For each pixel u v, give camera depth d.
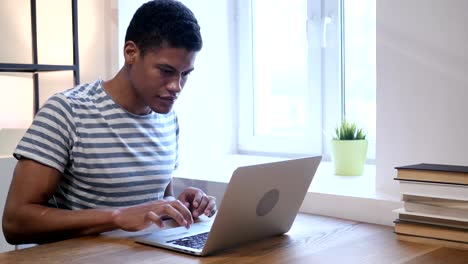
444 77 1.76
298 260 1.34
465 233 1.42
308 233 1.61
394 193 1.84
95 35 2.48
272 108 2.76
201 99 2.69
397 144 1.87
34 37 2.54
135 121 1.71
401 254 1.39
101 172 1.65
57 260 1.32
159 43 1.51
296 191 1.54
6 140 2.41
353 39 2.49
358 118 2.50
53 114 1.58
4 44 2.51
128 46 1.58
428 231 1.48
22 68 2.25
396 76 1.86
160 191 1.79
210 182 2.26
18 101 2.59
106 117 1.66
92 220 1.50
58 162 1.58
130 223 1.48
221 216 1.33
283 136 2.71
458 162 1.75
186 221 1.50
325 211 1.87
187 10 1.57
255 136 2.80
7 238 1.61
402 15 1.83
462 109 1.73
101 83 1.72
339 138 2.31
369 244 1.49
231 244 1.44
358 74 2.49
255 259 1.35
